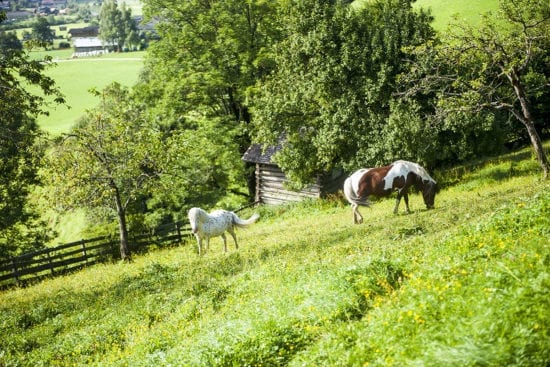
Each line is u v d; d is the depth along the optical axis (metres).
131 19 196.25
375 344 7.11
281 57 31.95
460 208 19.41
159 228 34.41
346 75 28.72
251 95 39.19
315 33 29.09
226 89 43.00
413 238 14.97
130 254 29.92
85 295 20.73
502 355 5.36
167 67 42.72
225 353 8.79
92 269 28.34
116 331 14.91
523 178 25.59
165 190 30.94
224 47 40.31
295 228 26.27
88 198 28.72
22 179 37.03
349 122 28.91
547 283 6.53
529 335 5.55
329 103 29.58
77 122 60.34
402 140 26.34
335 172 39.25
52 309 19.22
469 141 28.86
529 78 33.06
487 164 31.44
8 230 39.09
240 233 30.78
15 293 25.00
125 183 29.69
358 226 21.39
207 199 45.75
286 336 8.94
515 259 7.96
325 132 29.69
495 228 11.73
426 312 7.22
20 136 23.75
